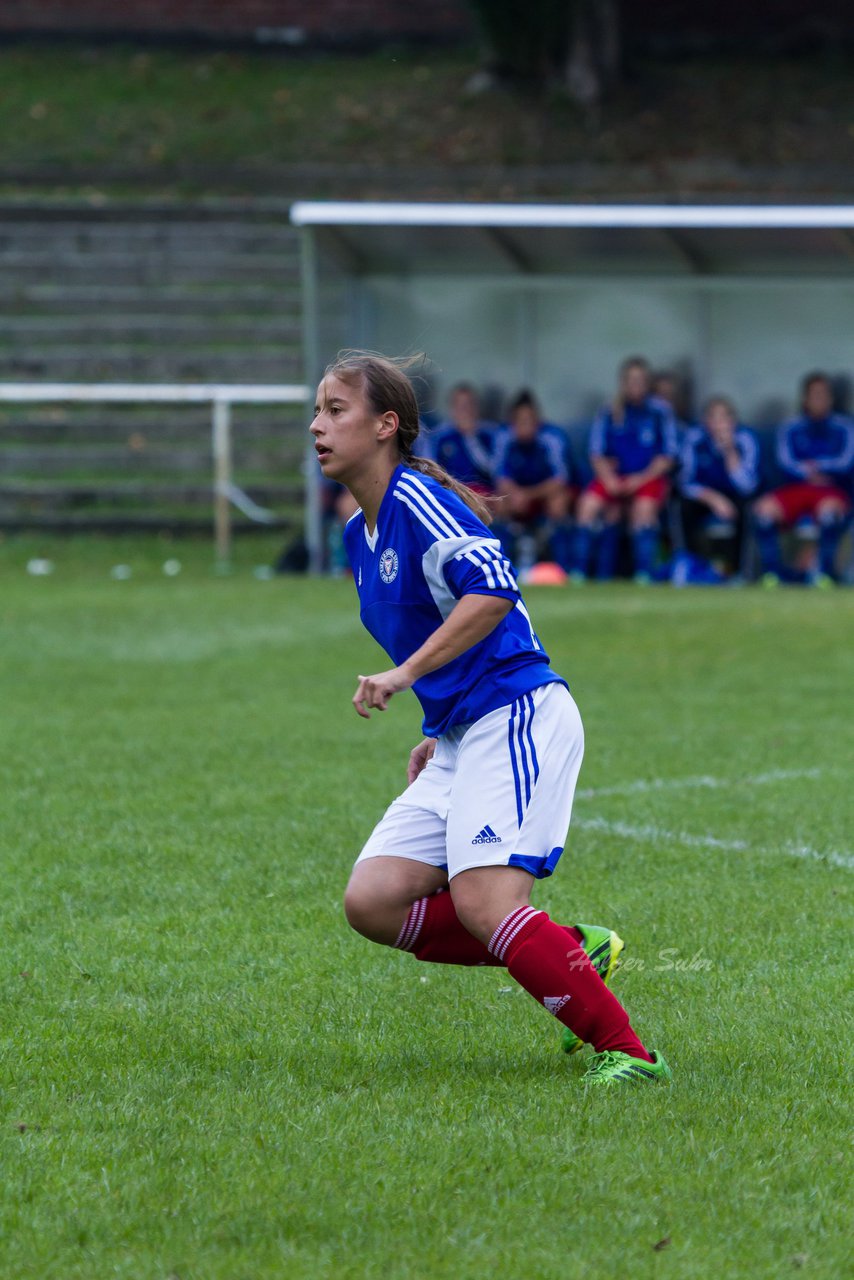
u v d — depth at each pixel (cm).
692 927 1830
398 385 1330
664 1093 1305
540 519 5903
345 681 3722
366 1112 1259
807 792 2539
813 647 4159
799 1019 1511
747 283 5956
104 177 9112
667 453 5772
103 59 10169
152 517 6631
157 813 2398
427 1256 1013
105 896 1959
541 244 5978
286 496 6831
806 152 9381
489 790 1311
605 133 9500
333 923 1848
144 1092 1312
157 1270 996
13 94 9775
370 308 6197
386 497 1327
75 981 1636
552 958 1320
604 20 9731
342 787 2580
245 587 5581
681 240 5831
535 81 9825
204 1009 1543
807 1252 1024
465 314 6184
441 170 9138
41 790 2562
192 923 1845
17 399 7488
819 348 5950
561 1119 1244
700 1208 1084
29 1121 1245
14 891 1981
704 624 4584
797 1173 1142
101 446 7244
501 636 1338
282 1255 1014
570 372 6150
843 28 10350
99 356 7594
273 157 9288
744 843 2230
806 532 5659
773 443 6009
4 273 8212
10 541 6512
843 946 1759
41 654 4125
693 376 6069
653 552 5738
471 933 1344
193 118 9606
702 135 9506
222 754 2858
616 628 4519
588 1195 1102
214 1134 1212
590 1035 1346
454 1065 1390
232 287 8231
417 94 9856
